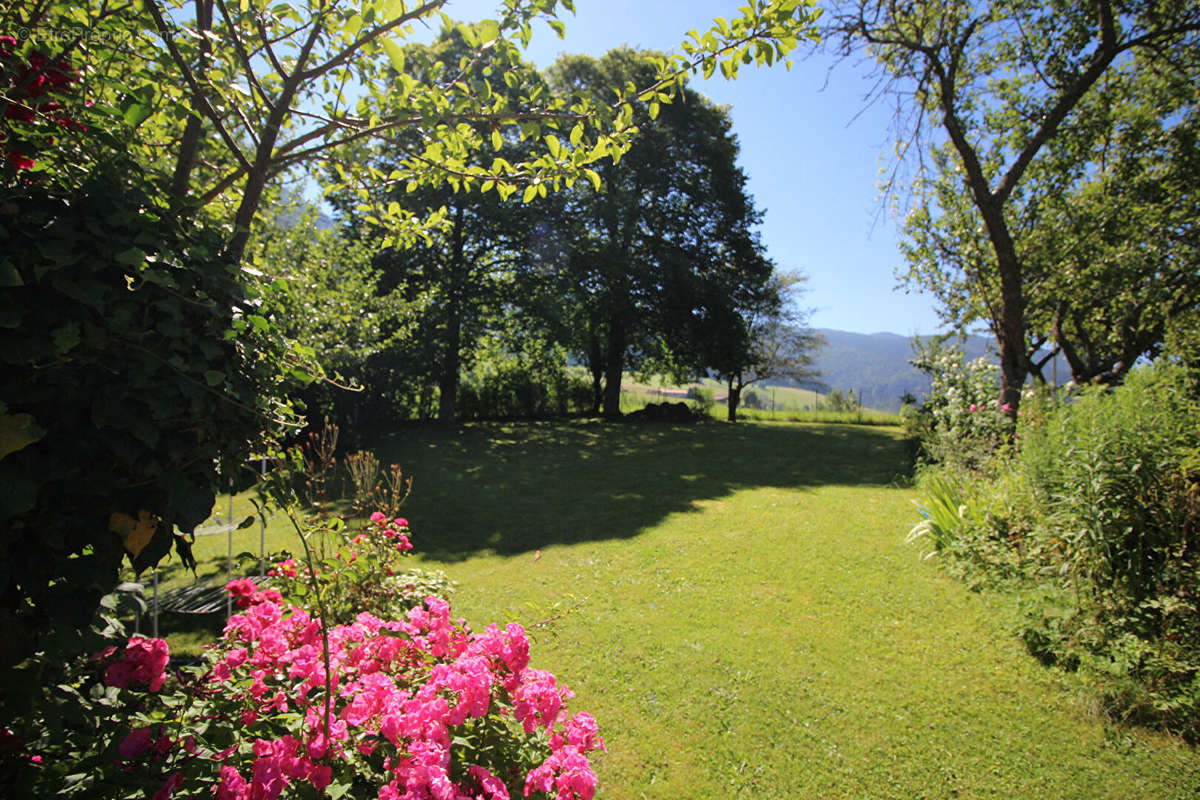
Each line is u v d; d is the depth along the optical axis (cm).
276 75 275
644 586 615
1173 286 1202
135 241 145
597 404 2397
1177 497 420
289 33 237
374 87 255
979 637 489
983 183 973
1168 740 357
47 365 130
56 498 138
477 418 2123
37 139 153
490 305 1959
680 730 377
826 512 896
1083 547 439
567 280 1977
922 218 1309
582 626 521
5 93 151
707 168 2186
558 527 837
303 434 990
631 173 2128
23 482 129
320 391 999
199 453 154
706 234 2248
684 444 1606
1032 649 460
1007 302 970
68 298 138
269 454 191
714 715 392
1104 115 1155
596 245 2070
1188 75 1093
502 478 1154
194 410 149
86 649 151
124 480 145
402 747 180
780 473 1221
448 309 1784
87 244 141
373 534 410
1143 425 451
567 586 614
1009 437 848
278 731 181
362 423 1420
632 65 2070
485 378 2206
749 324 2497
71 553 144
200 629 473
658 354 2331
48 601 139
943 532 664
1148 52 1060
